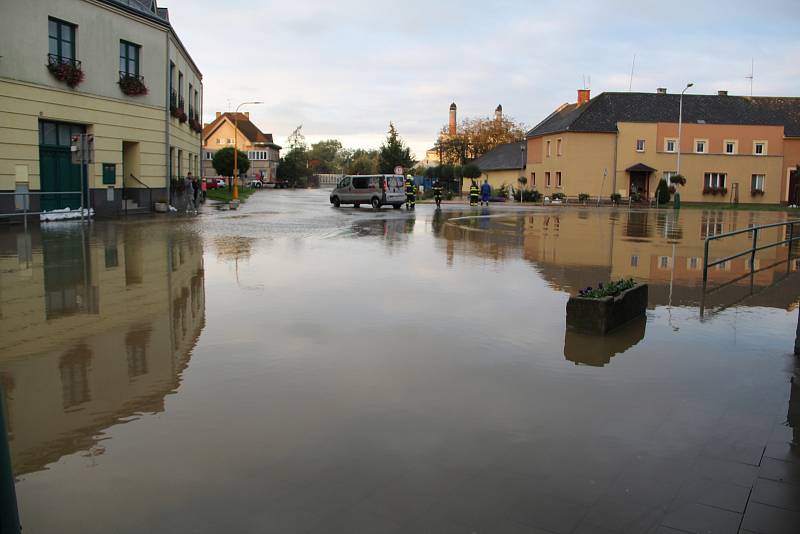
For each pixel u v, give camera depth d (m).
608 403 5.10
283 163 108.69
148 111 28.06
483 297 9.28
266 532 3.27
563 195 58.75
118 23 25.86
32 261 12.41
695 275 11.95
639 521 3.43
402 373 5.75
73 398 5.08
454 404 5.02
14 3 21.09
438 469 3.94
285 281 10.34
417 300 8.96
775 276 11.97
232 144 106.81
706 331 7.47
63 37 23.47
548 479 3.85
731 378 5.77
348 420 4.67
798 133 60.41
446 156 94.62
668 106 60.47
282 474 3.86
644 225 26.33
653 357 6.38
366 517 3.41
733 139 59.34
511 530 3.32
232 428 4.51
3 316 7.77
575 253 15.11
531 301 9.05
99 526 3.31
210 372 5.72
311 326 7.38
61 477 3.80
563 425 4.65
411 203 36.28
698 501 3.64
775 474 3.96
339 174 149.00
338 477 3.83
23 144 21.72
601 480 3.85
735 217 35.06
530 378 5.68
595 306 7.18
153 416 4.72
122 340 6.72
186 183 33.78
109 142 25.80
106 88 25.39
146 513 3.43
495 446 4.28
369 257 13.47
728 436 4.52
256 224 22.73
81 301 8.66
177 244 15.58
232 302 8.65
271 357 6.17
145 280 10.34
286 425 4.57
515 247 16.14
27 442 4.27
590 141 58.56
